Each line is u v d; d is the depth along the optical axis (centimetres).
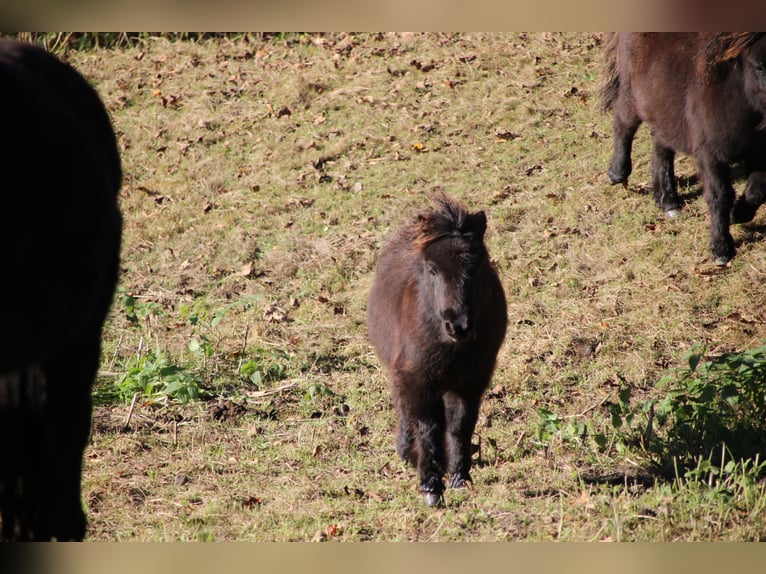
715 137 3156
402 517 1983
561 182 4000
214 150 4550
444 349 2044
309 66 5228
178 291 3497
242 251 3738
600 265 3462
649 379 2800
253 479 2261
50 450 1498
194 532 1908
